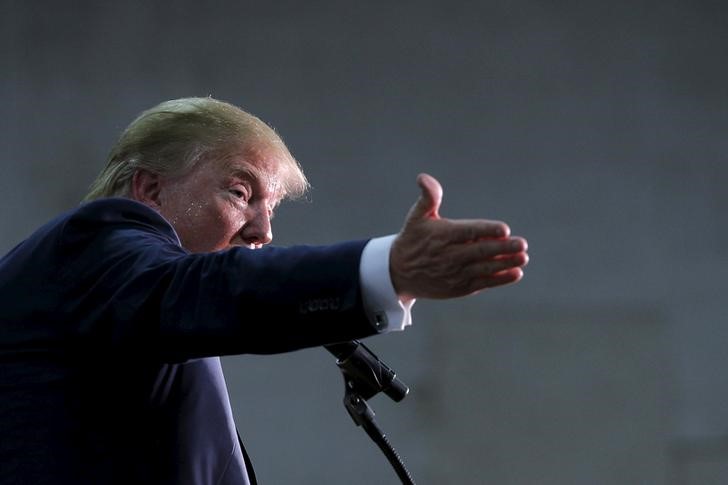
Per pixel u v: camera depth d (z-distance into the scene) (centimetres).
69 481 493
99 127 2267
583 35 2458
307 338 431
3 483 491
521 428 2322
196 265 446
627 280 2398
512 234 2380
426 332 2325
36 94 2253
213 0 2336
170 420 536
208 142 574
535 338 2352
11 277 514
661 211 2431
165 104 598
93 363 500
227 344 433
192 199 568
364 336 429
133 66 2292
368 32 2388
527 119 2417
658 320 2391
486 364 2328
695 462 2364
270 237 585
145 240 482
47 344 500
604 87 2450
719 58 2492
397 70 2388
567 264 2388
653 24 2481
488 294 2358
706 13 2502
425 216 411
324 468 2227
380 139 2361
